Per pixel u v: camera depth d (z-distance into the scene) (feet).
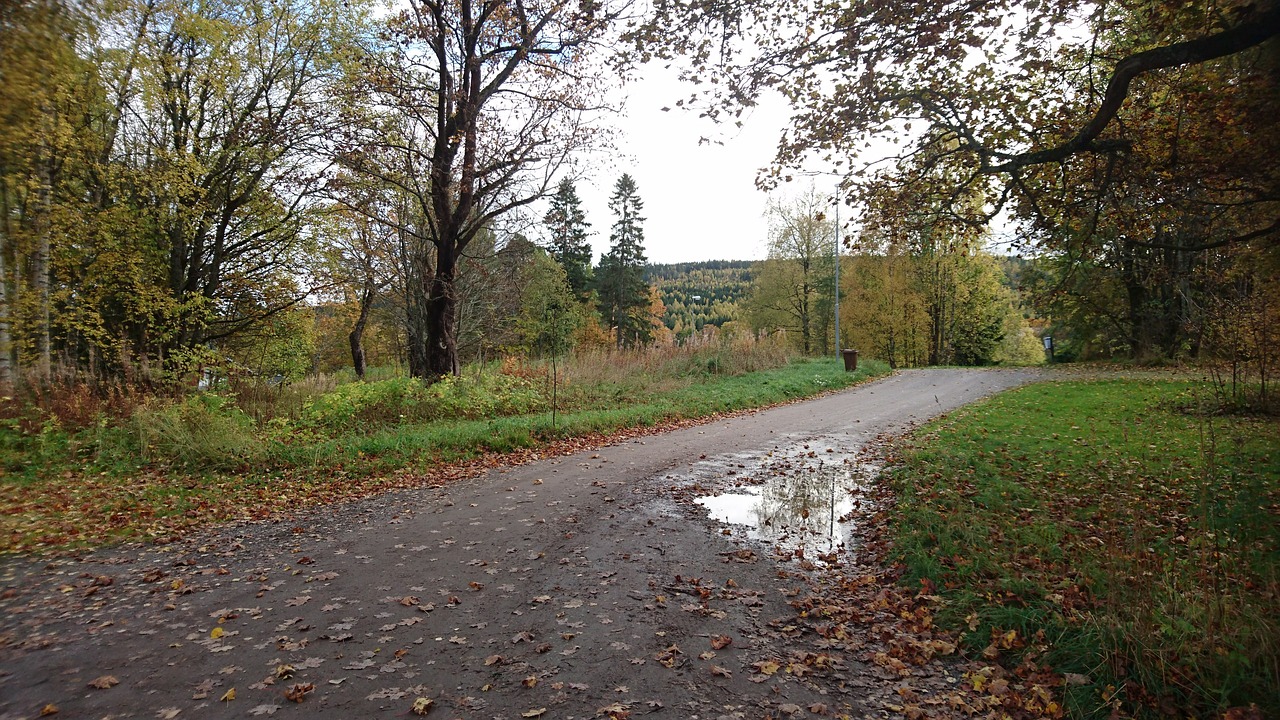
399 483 30.45
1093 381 61.98
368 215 56.34
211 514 25.17
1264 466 25.30
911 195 28.58
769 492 27.71
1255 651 11.34
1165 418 38.65
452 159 52.75
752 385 69.15
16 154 37.17
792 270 145.79
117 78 50.42
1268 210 25.62
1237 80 22.11
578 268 154.10
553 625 15.02
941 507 22.04
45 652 13.57
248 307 66.08
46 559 19.85
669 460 34.81
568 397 55.01
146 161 56.49
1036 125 26.14
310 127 56.80
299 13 58.29
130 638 14.28
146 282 52.75
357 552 20.43
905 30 22.95
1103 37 25.85
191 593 17.08
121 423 35.19
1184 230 32.12
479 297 99.60
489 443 38.06
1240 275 35.14
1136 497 22.18
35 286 44.37
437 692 12.04
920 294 128.16
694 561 19.42
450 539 21.67
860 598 16.66
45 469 30.17
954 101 26.50
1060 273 66.95
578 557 19.74
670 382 67.05
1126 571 15.08
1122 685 11.66
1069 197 27.50
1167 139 23.47
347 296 79.56
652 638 14.38
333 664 13.11
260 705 11.54
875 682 12.62
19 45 27.78
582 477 30.99
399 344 120.67
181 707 11.44
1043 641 13.44
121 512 24.95
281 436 36.42
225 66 54.29
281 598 16.66
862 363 94.38
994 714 11.46
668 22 24.80
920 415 48.19
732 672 12.91
